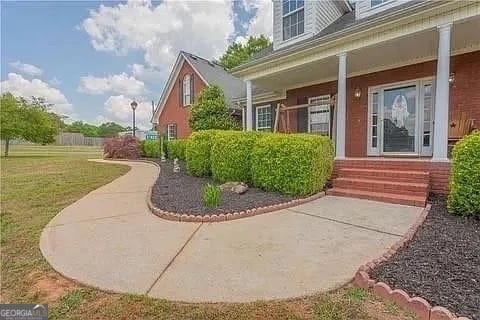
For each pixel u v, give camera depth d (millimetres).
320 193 6438
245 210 5180
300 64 8391
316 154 6254
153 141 18422
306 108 11141
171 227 4512
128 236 4117
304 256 3301
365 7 8211
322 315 2238
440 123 5766
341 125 7391
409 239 3627
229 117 14328
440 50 5734
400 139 8633
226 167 7746
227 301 2451
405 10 5809
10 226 4668
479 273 2699
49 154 25266
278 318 2223
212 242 3820
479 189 4332
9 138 22188
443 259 3006
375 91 9148
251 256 3342
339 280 2742
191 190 7035
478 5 5273
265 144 6812
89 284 2785
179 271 3016
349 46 7160
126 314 2316
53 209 5738
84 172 11688
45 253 3555
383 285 2492
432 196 5719
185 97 19297
